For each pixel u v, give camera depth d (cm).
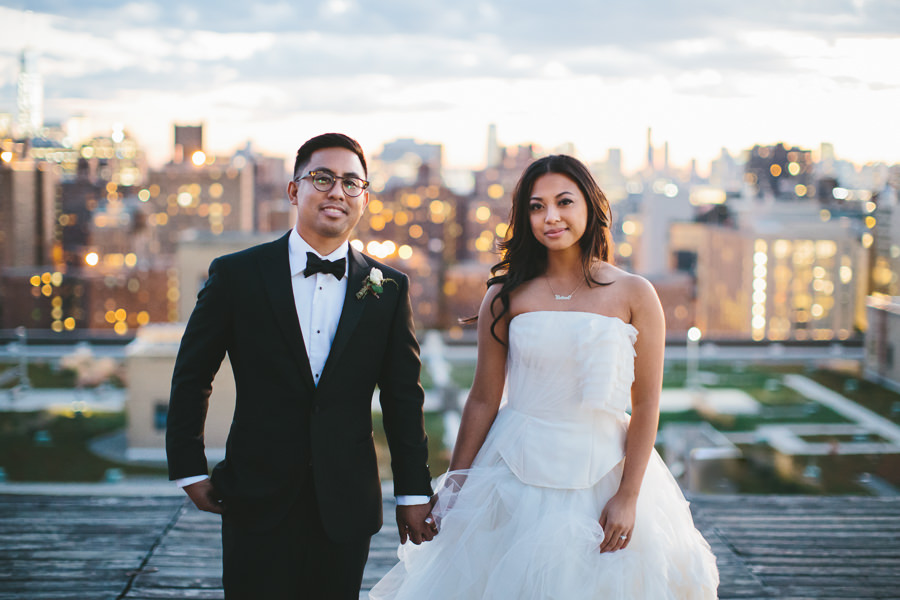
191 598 277
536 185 201
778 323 6056
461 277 4991
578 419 199
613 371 193
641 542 196
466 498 205
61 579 290
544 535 191
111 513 356
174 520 349
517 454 201
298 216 195
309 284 194
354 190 191
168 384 1396
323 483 189
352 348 192
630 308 200
